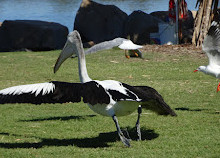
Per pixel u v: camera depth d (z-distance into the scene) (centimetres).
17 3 6078
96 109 802
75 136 932
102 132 963
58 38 2916
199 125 990
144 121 1052
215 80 1658
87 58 2302
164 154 771
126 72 1886
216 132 926
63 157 764
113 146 841
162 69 1939
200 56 2267
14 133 962
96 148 823
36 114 1182
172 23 2825
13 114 1182
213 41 1063
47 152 797
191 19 3103
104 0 6162
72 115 1157
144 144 844
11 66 2097
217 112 1142
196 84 1580
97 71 1920
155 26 2891
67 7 5444
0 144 866
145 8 4981
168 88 1513
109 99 752
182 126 988
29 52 2745
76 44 877
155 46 2661
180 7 2744
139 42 2903
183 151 788
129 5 5366
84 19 3061
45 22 3000
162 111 844
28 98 752
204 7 2525
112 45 911
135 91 777
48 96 759
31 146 853
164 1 5853
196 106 1238
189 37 2889
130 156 761
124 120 1071
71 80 1736
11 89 759
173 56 2298
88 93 752
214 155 757
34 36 2864
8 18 4350
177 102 1301
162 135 917
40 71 1944
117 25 3009
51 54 2545
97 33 3034
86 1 3100
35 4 5909
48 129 998
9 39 2891
